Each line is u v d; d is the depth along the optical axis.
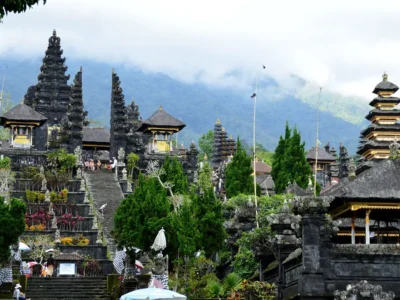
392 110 80.44
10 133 110.06
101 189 93.50
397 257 43.59
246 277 56.31
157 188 66.50
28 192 87.12
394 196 49.22
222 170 103.75
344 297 40.94
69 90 127.06
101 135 123.44
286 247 49.31
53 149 107.19
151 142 114.31
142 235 55.75
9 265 54.97
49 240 76.69
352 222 52.44
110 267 70.81
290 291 46.31
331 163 120.38
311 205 43.75
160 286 52.91
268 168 121.56
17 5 26.09
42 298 58.62
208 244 60.16
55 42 128.50
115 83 113.31
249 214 61.12
